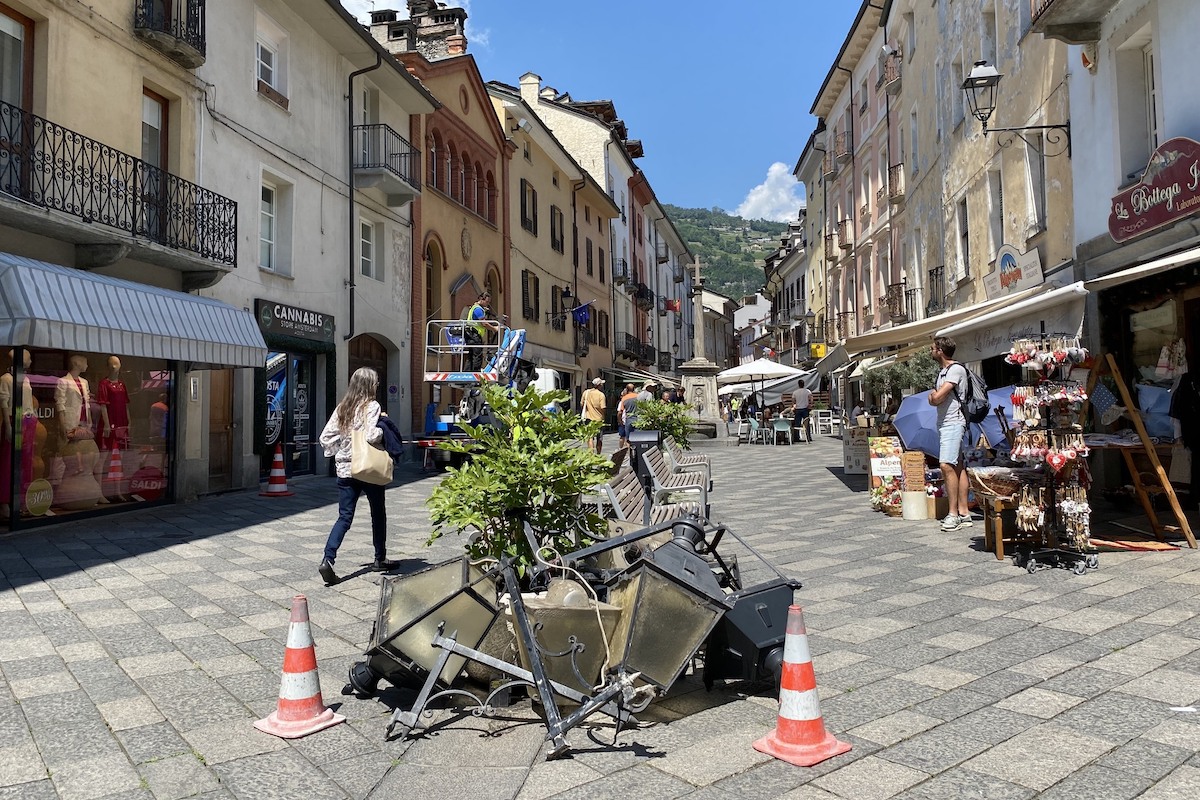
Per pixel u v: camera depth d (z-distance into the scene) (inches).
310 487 581.3
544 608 151.3
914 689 160.1
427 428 830.5
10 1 386.6
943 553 292.8
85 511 414.9
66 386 404.5
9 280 344.5
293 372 642.2
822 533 346.0
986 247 626.2
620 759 133.5
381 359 803.4
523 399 197.2
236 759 135.3
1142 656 173.6
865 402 1142.3
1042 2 470.6
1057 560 263.9
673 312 2733.8
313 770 131.1
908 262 936.9
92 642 201.6
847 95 1310.3
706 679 165.2
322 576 269.4
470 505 181.5
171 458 482.9
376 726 149.9
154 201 466.6
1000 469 290.0
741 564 284.4
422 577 166.4
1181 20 336.8
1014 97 545.3
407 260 839.1
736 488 543.2
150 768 131.6
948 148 733.9
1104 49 398.9
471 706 159.3
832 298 1501.0
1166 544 285.7
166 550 325.4
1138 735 135.0
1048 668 169.0
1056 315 294.2
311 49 660.7
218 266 501.4
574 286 1519.4
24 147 382.9
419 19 1162.0
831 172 1409.9
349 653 192.7
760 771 127.1
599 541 199.6
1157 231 346.6
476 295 1037.2
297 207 636.1
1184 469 357.4
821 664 177.3
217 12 536.4
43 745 140.6
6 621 221.0
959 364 335.6
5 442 369.4
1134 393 385.4
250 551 323.6
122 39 451.8
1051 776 122.0
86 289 385.1
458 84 995.9
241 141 562.3
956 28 701.9
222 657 190.1
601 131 1758.1
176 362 485.4
